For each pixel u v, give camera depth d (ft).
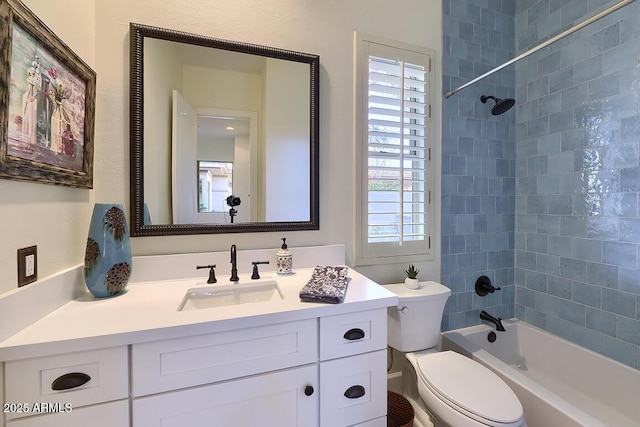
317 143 5.18
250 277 4.49
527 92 7.00
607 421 5.12
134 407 2.64
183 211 4.42
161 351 2.72
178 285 4.06
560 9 6.29
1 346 2.31
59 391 2.45
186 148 4.43
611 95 5.48
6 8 2.34
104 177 4.04
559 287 6.40
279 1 4.97
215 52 4.57
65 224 3.32
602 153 5.63
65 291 3.25
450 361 4.57
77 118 3.48
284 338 3.18
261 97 4.83
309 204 5.16
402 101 5.82
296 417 3.24
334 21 5.36
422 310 5.00
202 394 2.85
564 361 6.10
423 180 6.15
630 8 5.20
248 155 4.77
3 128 2.33
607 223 5.57
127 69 4.11
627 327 5.29
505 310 7.22
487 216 6.97
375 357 3.63
